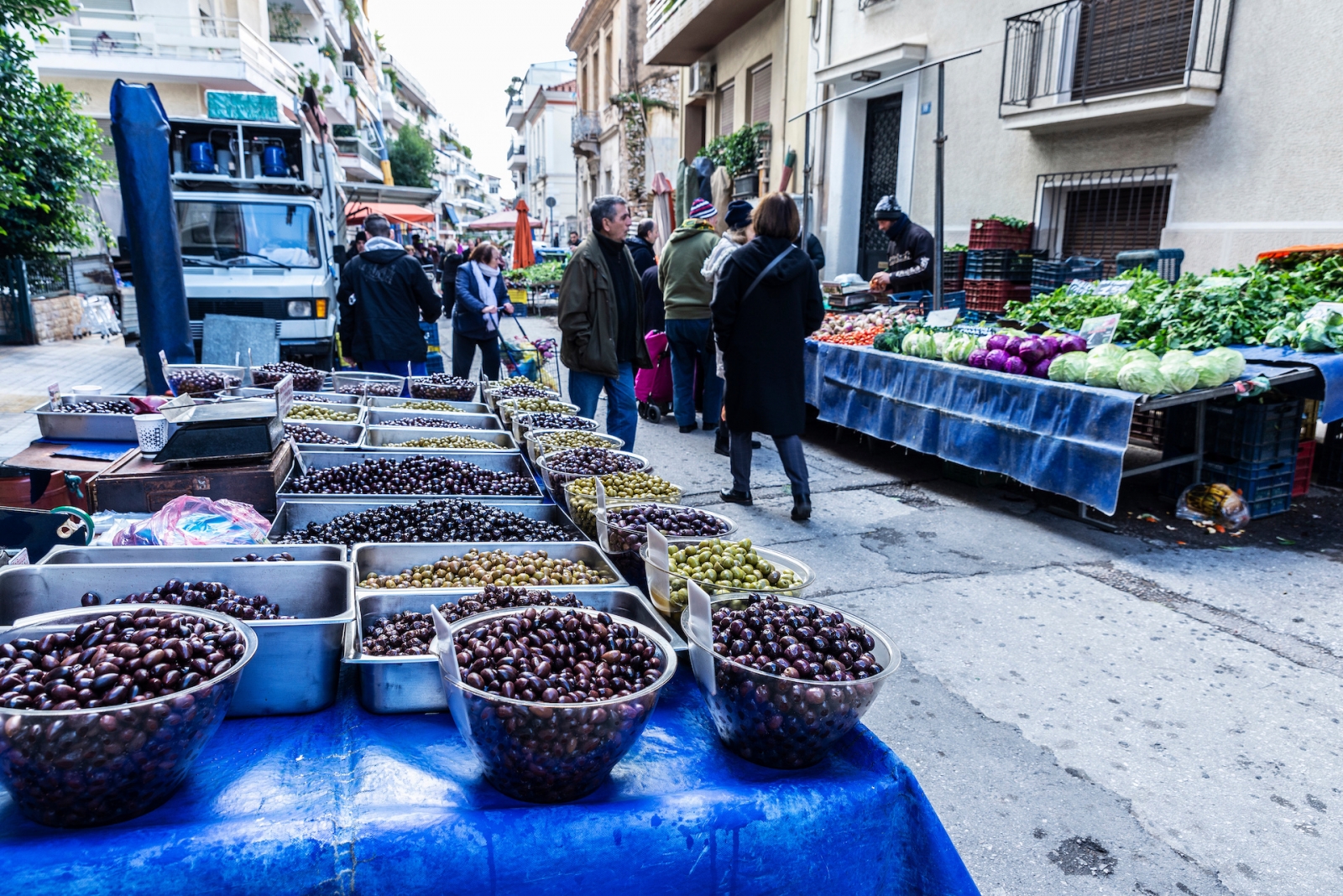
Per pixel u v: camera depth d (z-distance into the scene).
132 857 1.28
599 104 31.61
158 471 3.27
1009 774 2.90
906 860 1.67
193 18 23.16
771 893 1.54
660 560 2.18
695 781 1.60
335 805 1.44
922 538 5.27
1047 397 5.29
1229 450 5.50
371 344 7.38
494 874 1.40
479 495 3.43
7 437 7.29
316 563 2.19
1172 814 2.70
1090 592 4.41
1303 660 3.66
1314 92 6.63
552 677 1.51
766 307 5.28
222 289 8.79
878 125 12.04
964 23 9.80
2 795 1.44
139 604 1.91
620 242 5.77
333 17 42.56
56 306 14.66
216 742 1.67
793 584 2.34
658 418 8.84
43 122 12.83
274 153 9.84
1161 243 7.94
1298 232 6.81
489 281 8.80
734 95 16.41
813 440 8.18
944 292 8.89
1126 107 7.66
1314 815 2.69
